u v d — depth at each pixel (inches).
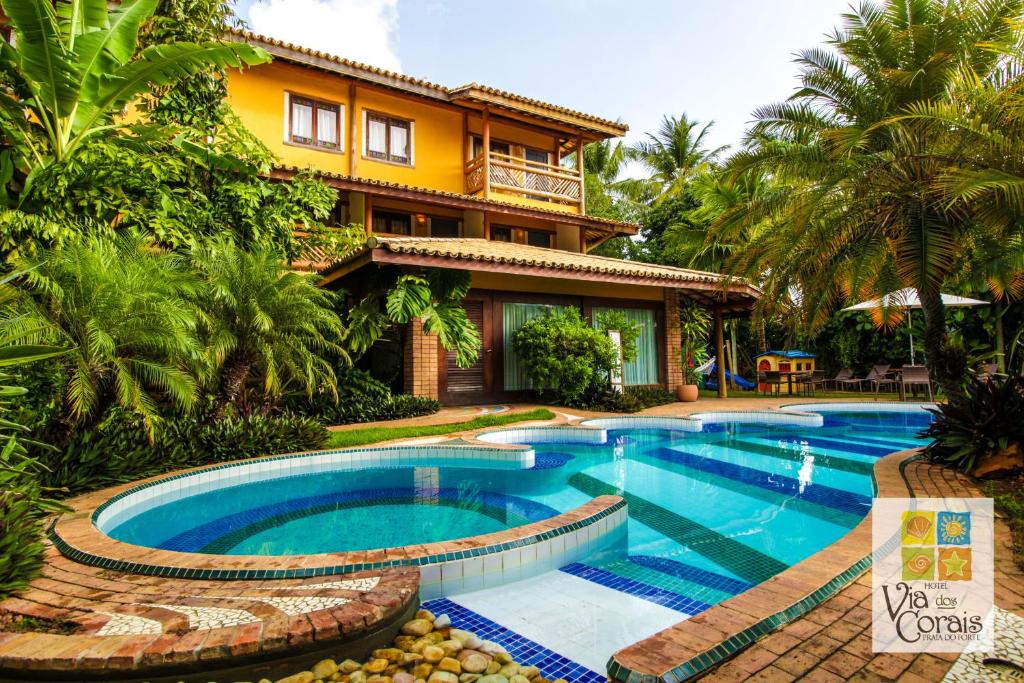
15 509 141.6
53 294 204.7
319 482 264.5
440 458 303.3
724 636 91.0
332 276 479.5
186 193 386.9
